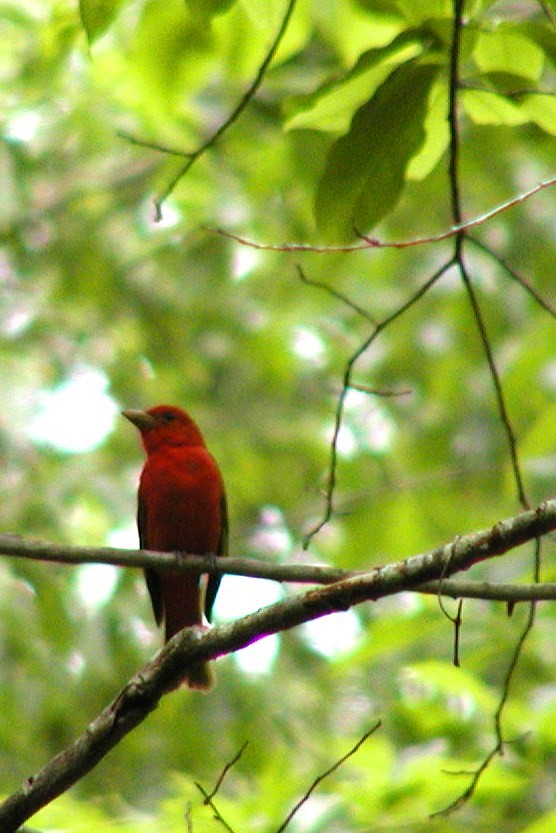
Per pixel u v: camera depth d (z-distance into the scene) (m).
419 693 12.78
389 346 16.94
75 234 16.12
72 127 14.68
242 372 17.44
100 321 16.36
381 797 8.11
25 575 12.61
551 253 16.17
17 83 14.31
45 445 14.66
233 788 12.61
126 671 13.84
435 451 16.66
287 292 17.53
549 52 6.42
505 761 8.65
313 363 17.88
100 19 6.51
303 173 11.37
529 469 12.40
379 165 6.39
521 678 11.06
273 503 17.12
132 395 16.64
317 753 13.17
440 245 16.62
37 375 15.15
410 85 6.20
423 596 10.08
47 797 6.02
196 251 16.53
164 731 14.08
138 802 13.34
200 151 6.57
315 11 8.53
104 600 13.79
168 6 7.18
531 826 7.34
